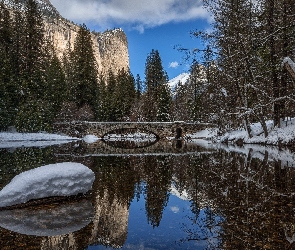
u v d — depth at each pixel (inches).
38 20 1572.3
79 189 286.8
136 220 224.5
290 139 811.4
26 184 257.0
